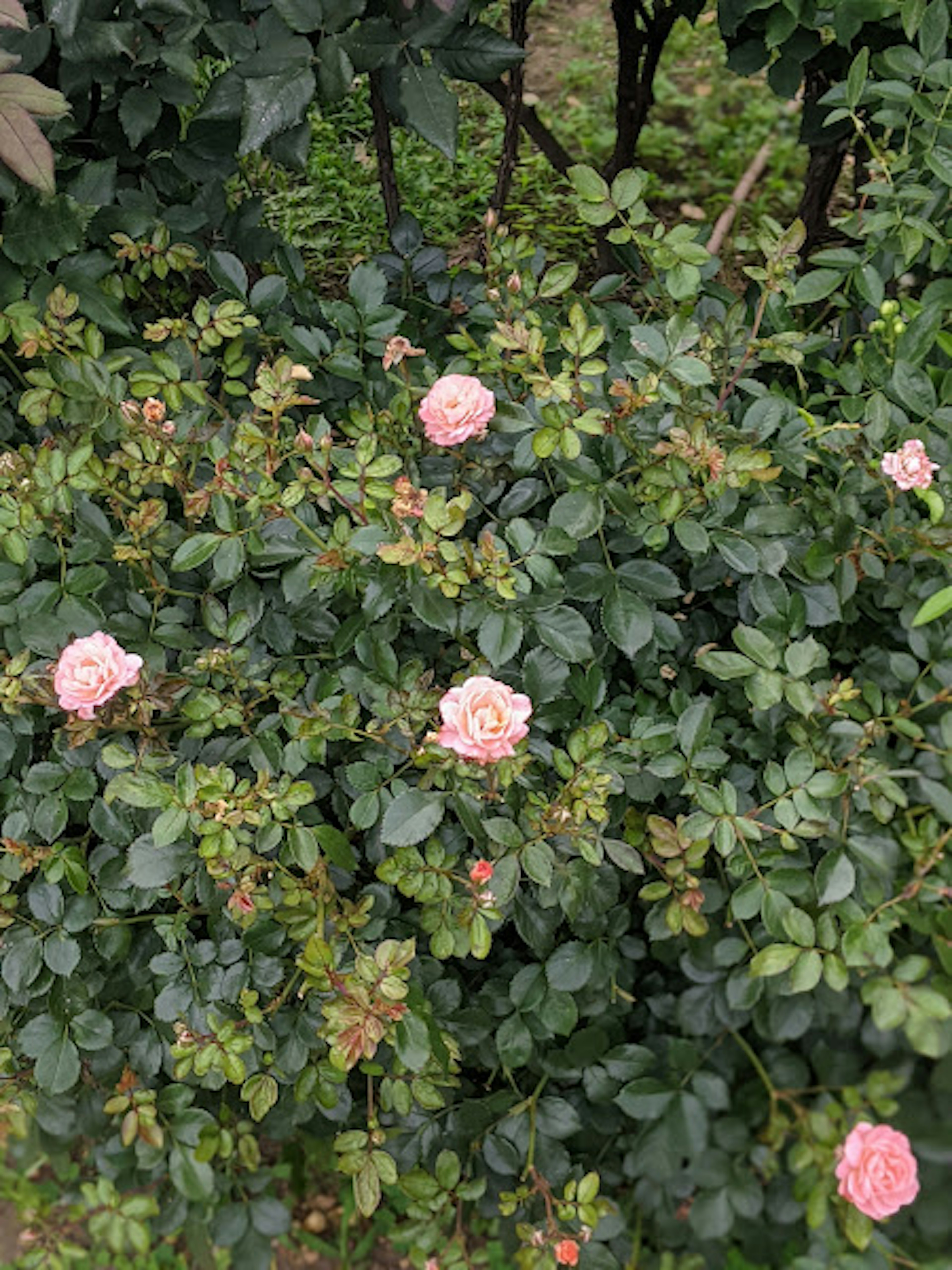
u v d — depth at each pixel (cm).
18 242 63
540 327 64
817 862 52
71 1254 54
